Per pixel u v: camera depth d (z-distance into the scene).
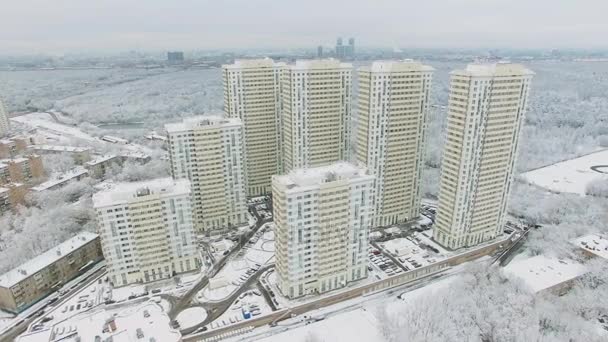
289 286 170.88
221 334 158.38
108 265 179.75
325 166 178.62
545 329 151.75
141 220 178.12
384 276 189.88
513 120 198.25
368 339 152.88
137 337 127.88
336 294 176.88
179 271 194.25
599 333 150.62
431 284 190.12
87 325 134.38
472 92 183.75
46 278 181.75
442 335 144.62
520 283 169.88
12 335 157.75
